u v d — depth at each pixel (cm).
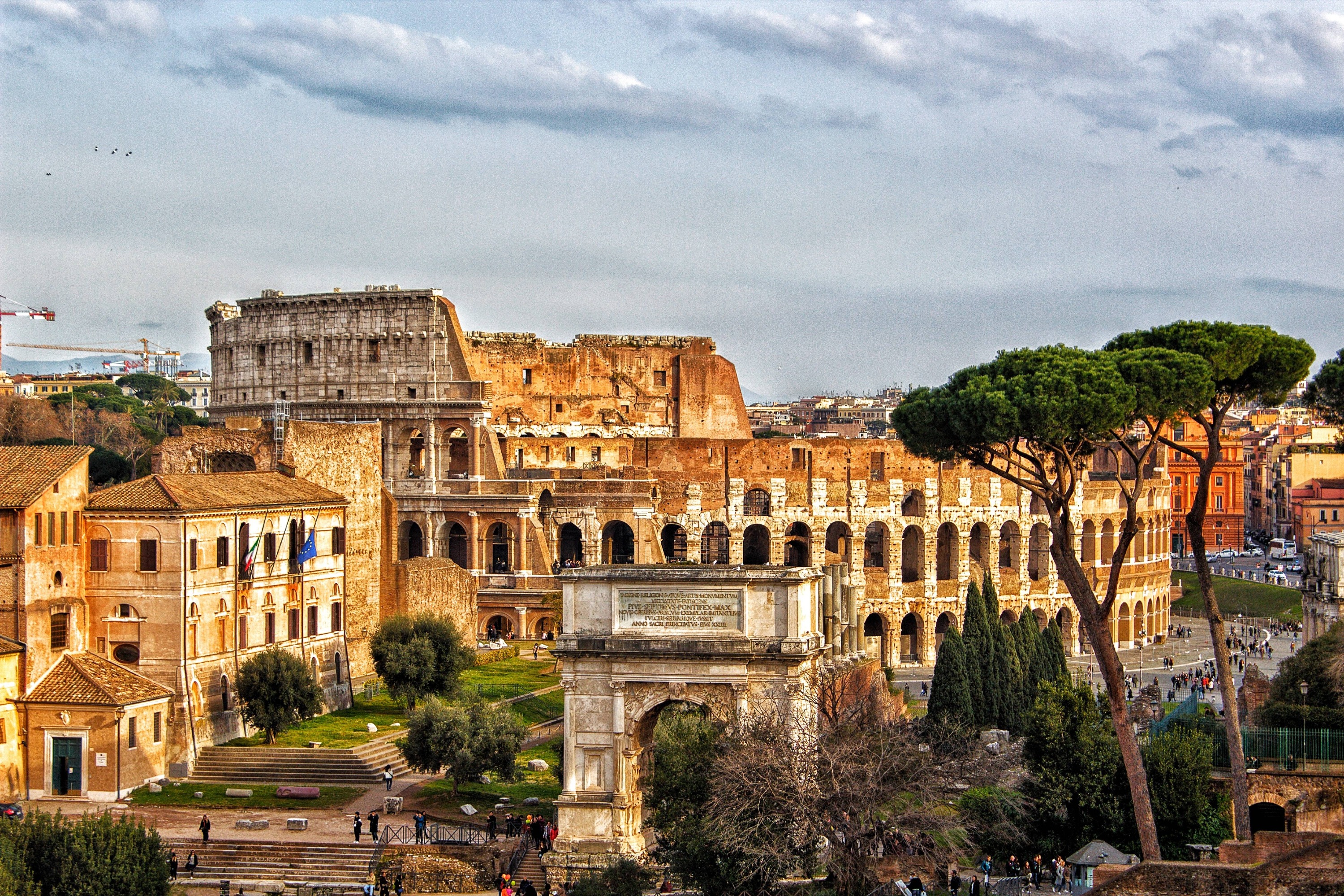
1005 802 10012
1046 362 9838
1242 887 6688
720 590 9581
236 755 12156
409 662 13712
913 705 16150
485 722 11569
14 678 11250
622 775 9619
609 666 9656
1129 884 6838
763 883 8344
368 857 10106
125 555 12125
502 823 10788
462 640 15188
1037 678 14788
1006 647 14100
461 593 17050
